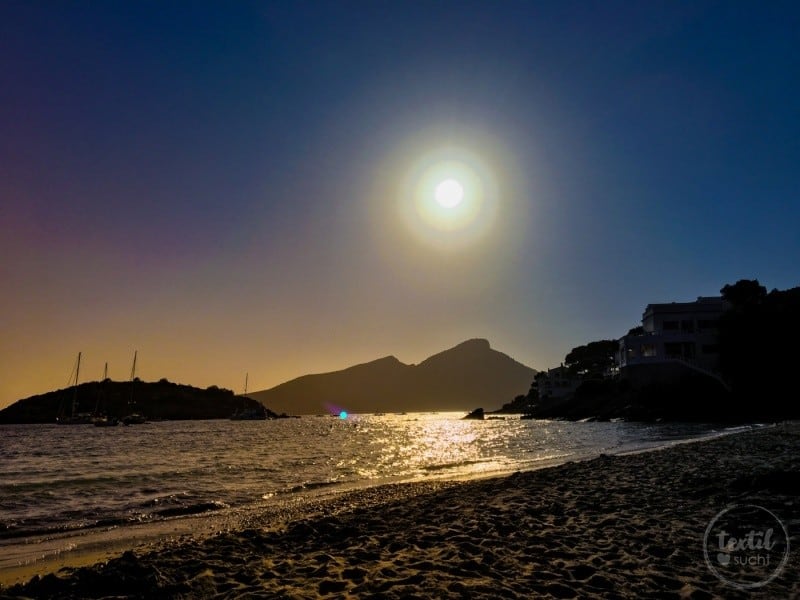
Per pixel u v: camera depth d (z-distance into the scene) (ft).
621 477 55.01
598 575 23.80
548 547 29.04
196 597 22.24
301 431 324.80
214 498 63.46
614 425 214.48
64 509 56.65
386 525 37.81
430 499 49.62
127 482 78.33
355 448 159.53
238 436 256.73
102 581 23.47
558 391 406.41
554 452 116.78
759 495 39.45
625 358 246.88
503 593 21.65
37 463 112.98
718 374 209.05
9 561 35.83
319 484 75.00
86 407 495.41
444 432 277.23
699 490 42.88
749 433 113.80
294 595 21.65
